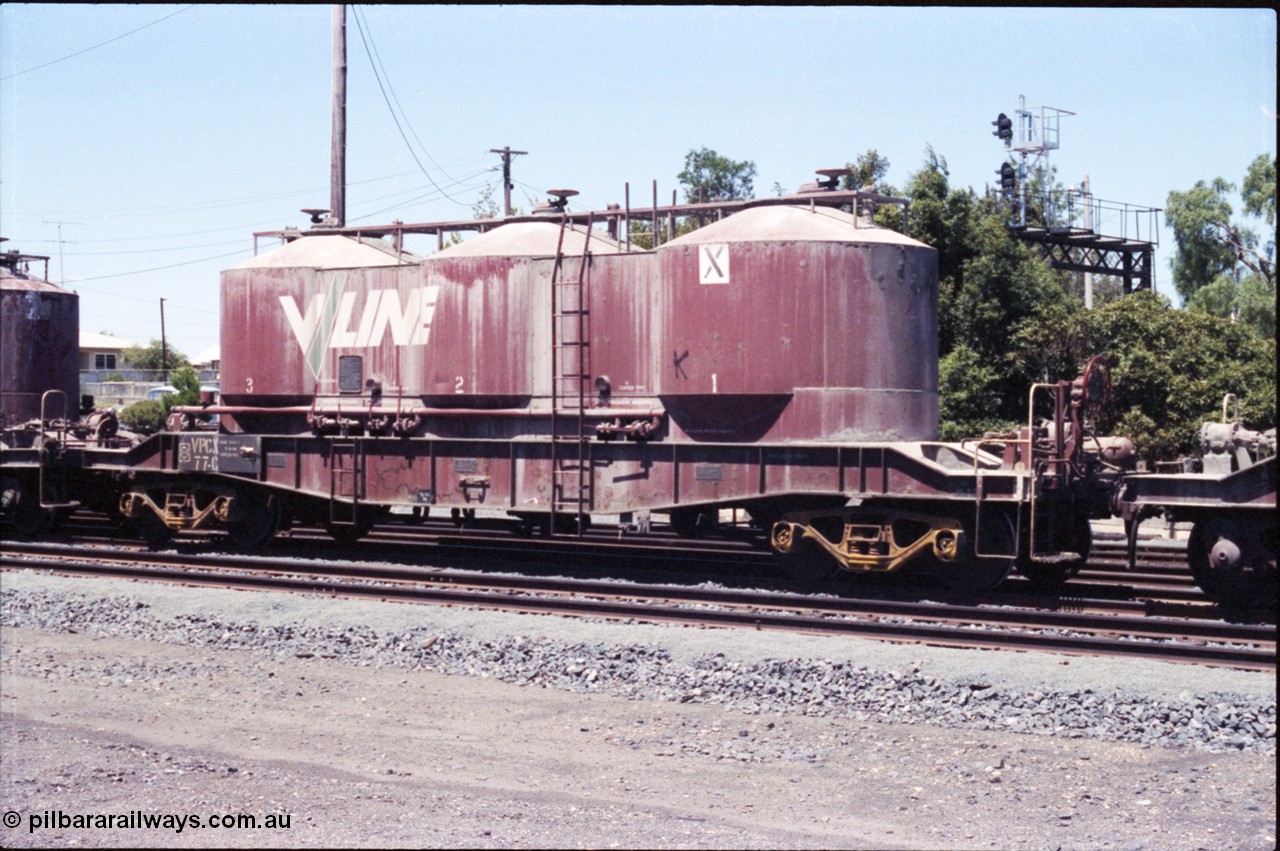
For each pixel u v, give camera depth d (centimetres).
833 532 1491
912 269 1480
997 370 3164
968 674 1057
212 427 1980
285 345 1834
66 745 893
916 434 1478
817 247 1444
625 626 1270
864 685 1033
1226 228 4400
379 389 1756
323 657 1211
